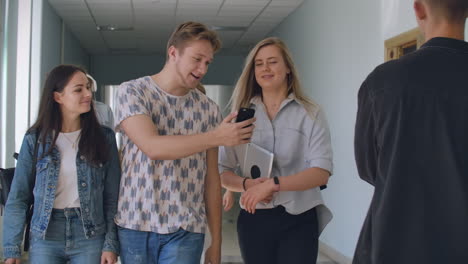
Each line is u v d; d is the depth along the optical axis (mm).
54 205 2123
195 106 2035
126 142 1969
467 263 1226
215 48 1937
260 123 2320
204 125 2053
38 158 2141
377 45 4504
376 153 1425
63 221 2121
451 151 1267
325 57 5957
